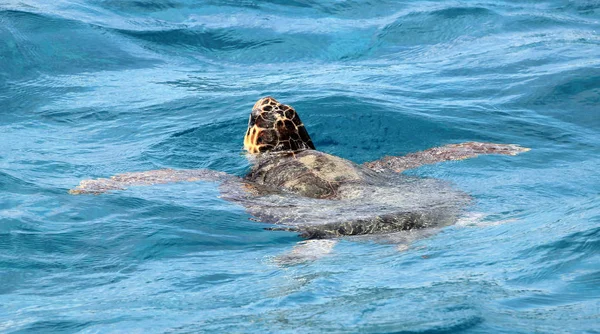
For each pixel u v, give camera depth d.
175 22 45.44
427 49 42.88
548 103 33.03
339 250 18.33
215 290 16.16
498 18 47.25
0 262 18.39
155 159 27.05
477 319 13.34
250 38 43.97
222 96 34.12
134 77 37.72
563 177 24.73
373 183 22.91
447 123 30.42
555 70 36.75
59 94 34.91
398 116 30.80
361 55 42.41
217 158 27.05
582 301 14.11
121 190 23.16
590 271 15.58
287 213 20.83
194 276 17.17
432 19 46.97
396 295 14.72
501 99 33.59
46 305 15.88
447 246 18.06
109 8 46.28
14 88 35.31
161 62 40.44
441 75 37.56
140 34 43.19
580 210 20.03
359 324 13.34
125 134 29.97
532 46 41.69
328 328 13.30
